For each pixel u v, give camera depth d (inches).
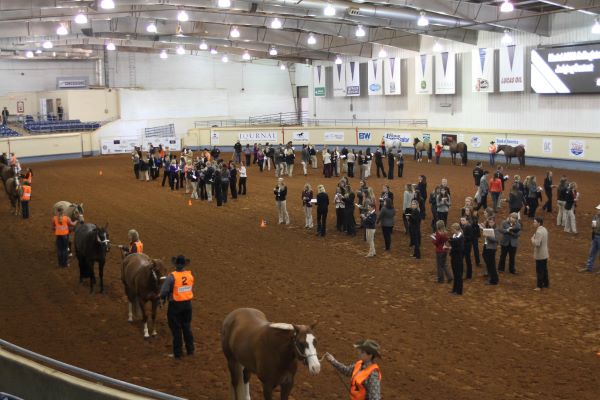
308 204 889.5
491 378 401.7
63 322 524.4
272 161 1680.6
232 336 344.5
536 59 1526.8
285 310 544.4
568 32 1455.5
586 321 509.0
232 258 730.8
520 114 1619.1
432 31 1624.0
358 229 881.5
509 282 620.7
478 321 512.4
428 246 774.5
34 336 491.5
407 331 490.3
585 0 1198.3
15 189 1028.5
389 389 385.1
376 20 1507.1
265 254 749.3
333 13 1215.6
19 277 666.2
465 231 631.2
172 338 477.4
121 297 592.7
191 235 859.4
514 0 1314.0
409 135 1907.0
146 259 497.7
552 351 447.5
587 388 385.7
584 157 1435.8
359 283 625.3
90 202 1148.5
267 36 1879.9
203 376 410.0
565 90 1464.1
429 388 386.6
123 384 279.3
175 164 1291.8
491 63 1649.9
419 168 1555.1
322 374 411.2
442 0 1289.4
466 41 1696.6
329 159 1422.2
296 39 1926.7
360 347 274.2
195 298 580.7
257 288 611.5
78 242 610.5
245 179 1195.9
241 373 356.8
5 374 362.3
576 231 823.7
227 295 589.6
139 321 522.6
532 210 911.0
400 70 1957.4
